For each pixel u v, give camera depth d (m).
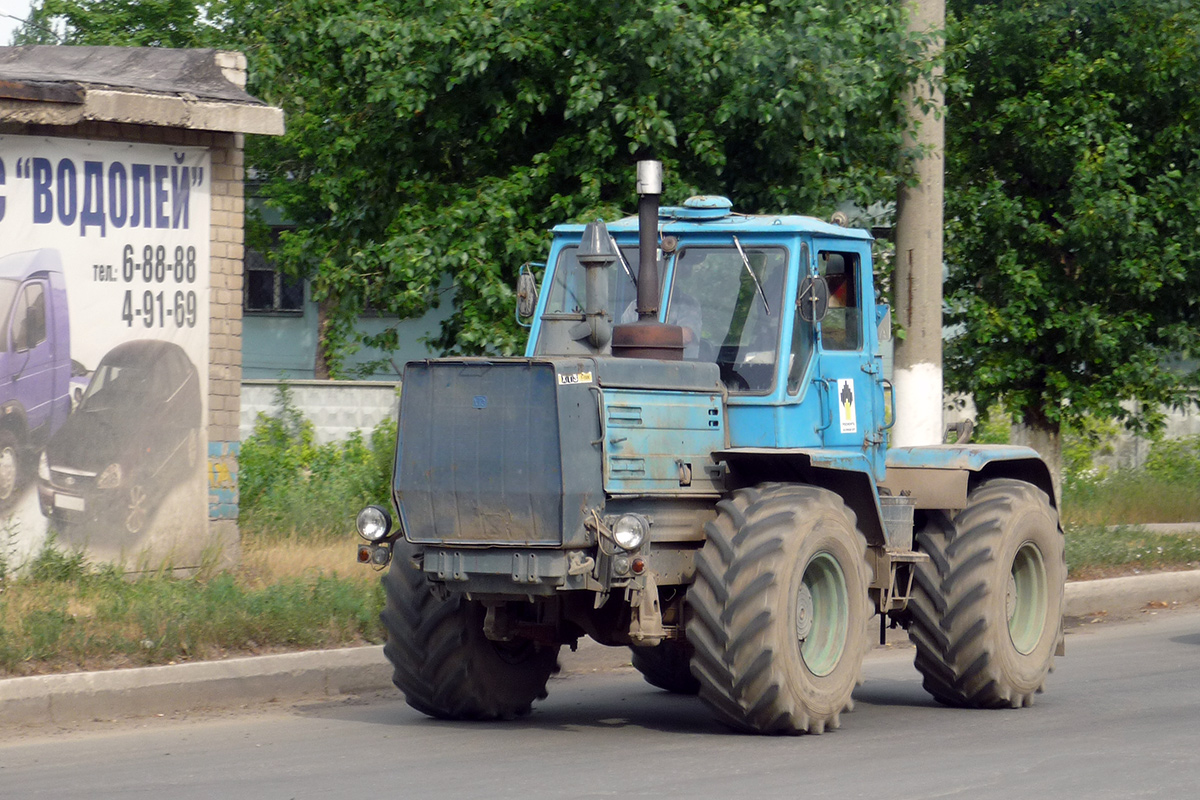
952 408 31.70
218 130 21.11
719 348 14.76
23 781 12.25
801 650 14.13
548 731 14.67
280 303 53.78
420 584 14.92
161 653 16.66
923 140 23.67
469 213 23.08
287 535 25.31
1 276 19.52
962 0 29.56
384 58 23.34
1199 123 28.41
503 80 23.98
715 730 14.80
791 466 14.69
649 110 22.70
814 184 23.33
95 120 19.98
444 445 13.71
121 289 20.66
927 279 23.41
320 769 12.59
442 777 12.16
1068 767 12.51
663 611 14.69
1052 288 28.56
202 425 21.47
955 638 15.90
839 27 23.02
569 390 13.30
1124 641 21.88
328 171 26.12
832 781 11.89
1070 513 35.19
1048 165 28.14
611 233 15.47
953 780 11.94
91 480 20.27
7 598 17.77
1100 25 28.48
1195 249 27.97
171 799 11.41
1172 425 43.53
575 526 13.25
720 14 23.73
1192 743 13.69
